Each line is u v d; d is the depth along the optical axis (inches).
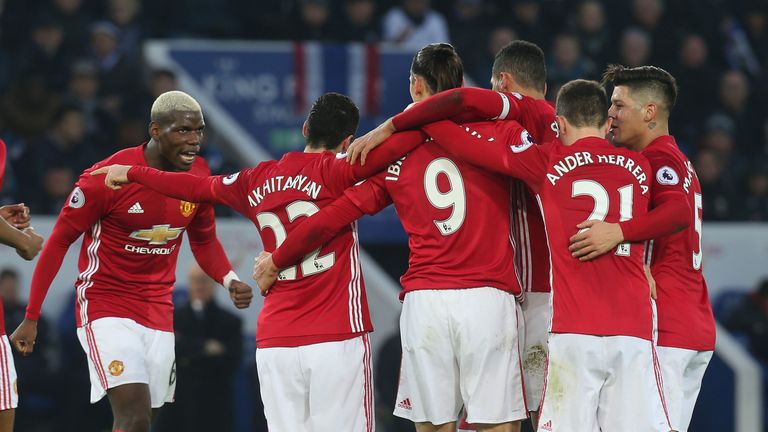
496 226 765.9
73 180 1528.1
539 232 817.5
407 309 778.8
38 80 1620.3
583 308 740.0
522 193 813.2
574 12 1898.4
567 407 745.0
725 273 1552.7
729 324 1530.5
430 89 793.6
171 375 867.4
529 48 813.2
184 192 791.7
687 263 812.0
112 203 823.1
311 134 789.2
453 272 762.2
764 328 1521.9
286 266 772.6
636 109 810.2
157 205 830.5
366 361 786.8
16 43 1797.5
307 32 1737.2
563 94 767.1
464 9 1817.2
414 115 753.0
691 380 831.1
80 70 1621.6
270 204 777.6
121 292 842.8
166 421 1280.8
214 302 1306.6
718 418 1476.4
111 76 1637.6
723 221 1638.8
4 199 1513.3
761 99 1883.6
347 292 780.0
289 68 1578.5
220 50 1572.3
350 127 794.8
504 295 766.5
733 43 1980.8
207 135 1550.2
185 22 1839.3
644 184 754.2
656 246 813.9
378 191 773.3
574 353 740.7
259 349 792.3
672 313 805.2
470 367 762.2
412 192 768.9
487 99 759.7
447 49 798.5
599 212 741.9
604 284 740.7
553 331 751.7
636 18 1900.8
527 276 818.8
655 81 808.3
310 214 771.4
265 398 790.5
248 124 1566.2
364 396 786.2
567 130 765.3
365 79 1588.3
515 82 810.2
